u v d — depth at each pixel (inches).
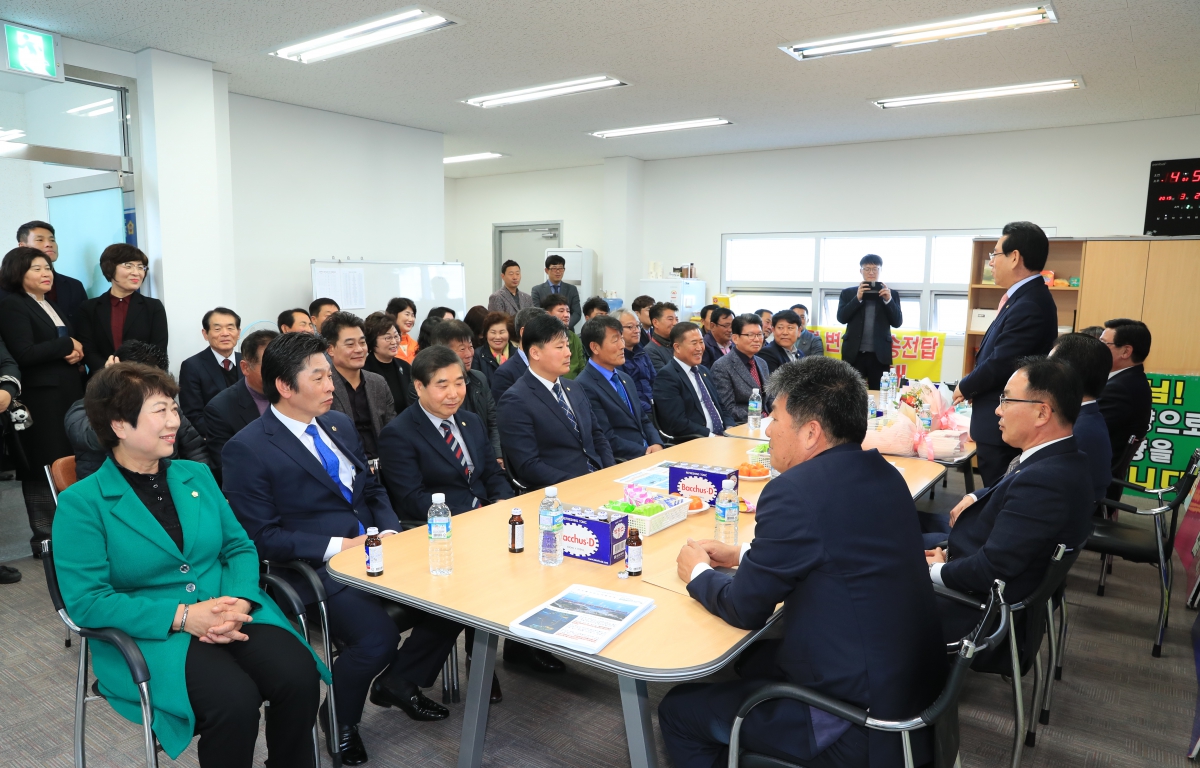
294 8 161.0
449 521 77.0
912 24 168.2
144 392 71.2
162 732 65.6
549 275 300.4
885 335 272.7
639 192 362.6
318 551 85.5
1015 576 76.8
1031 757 89.7
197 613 69.3
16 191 182.2
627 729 67.7
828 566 57.1
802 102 241.3
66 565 68.7
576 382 136.4
